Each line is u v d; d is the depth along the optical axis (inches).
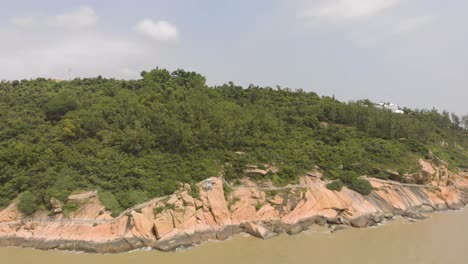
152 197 1823.3
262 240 1755.7
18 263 1459.2
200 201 1844.2
